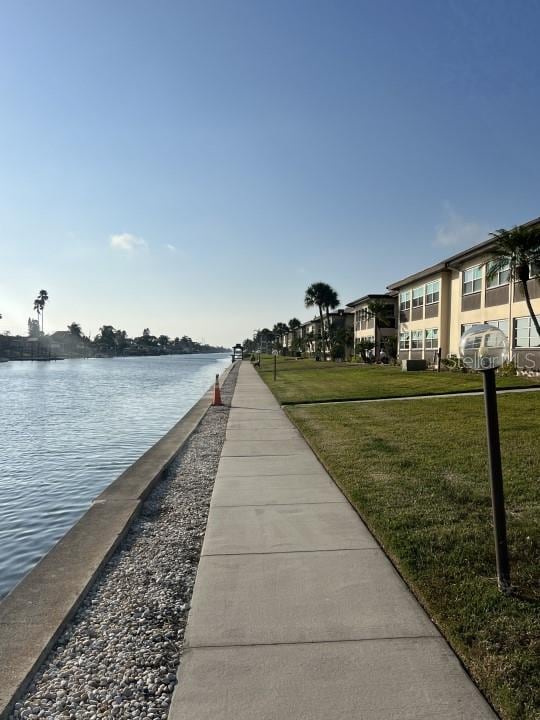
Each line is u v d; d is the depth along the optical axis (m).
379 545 5.52
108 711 3.11
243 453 10.80
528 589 4.31
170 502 7.54
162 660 3.61
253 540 5.73
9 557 7.06
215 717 2.98
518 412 14.35
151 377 61.00
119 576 5.01
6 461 13.23
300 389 27.34
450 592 4.31
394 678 3.28
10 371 80.69
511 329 26.89
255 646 3.67
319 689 3.19
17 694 3.20
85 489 10.55
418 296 40.19
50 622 3.98
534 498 6.74
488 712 2.98
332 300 72.62
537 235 22.55
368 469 8.62
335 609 4.16
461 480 7.71
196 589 4.56
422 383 26.00
